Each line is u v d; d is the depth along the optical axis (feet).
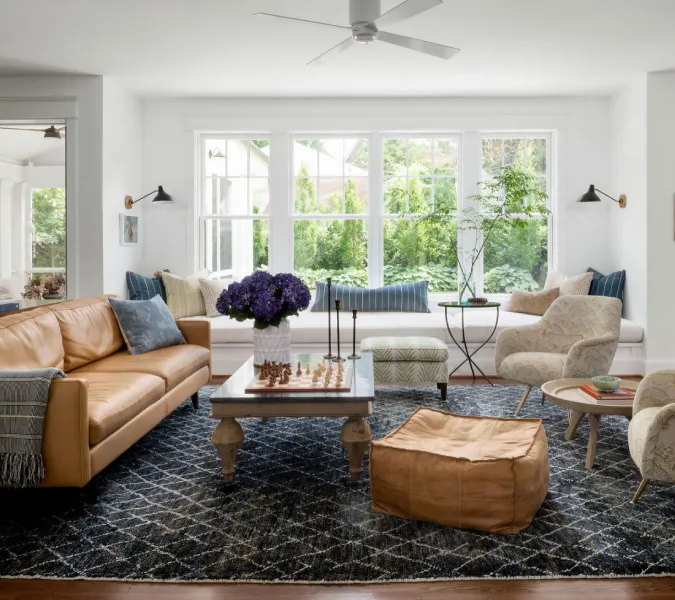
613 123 19.93
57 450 8.20
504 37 14.58
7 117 17.63
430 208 20.79
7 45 15.10
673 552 7.28
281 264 20.79
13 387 8.11
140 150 20.40
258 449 11.41
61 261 28.53
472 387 16.60
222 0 12.38
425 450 8.23
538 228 20.84
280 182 20.62
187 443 11.80
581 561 7.08
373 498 8.52
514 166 20.70
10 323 10.58
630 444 8.79
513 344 14.15
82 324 12.67
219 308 11.77
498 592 6.49
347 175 20.92
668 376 9.20
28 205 28.19
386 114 20.29
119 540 7.70
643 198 17.93
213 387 16.66
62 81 17.52
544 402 14.75
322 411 9.49
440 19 13.44
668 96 17.57
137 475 10.06
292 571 6.92
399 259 21.01
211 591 6.56
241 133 20.86
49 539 7.74
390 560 7.14
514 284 20.89
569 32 14.29
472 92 19.57
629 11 13.08
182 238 20.71
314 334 17.71
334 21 13.51
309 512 8.51
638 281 18.33
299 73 17.48
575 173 20.31
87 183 17.63
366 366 11.73
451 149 20.77
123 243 18.95
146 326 13.78
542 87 19.07
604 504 8.70
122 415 9.39
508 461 7.77
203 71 17.28
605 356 12.32
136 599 6.42
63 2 12.51
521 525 7.80
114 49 15.39
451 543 7.54
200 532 7.91
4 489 8.96
